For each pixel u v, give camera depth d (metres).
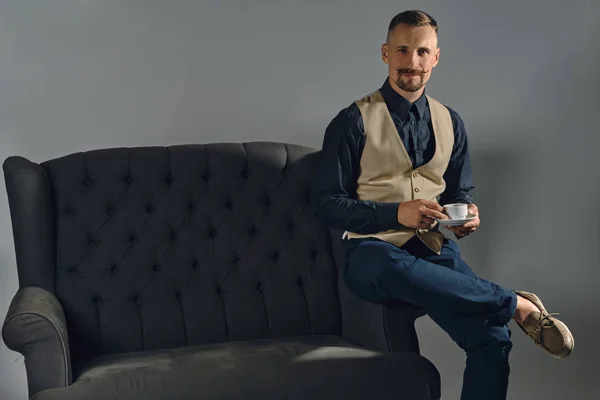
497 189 3.61
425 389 2.47
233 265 2.98
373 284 2.62
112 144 3.30
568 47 3.63
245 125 3.43
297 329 2.96
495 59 3.60
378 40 3.54
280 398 2.36
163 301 2.89
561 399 3.65
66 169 2.92
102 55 3.28
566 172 3.64
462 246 3.60
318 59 3.48
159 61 3.33
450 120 2.94
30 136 3.24
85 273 2.85
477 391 2.49
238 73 3.41
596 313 3.66
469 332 2.49
